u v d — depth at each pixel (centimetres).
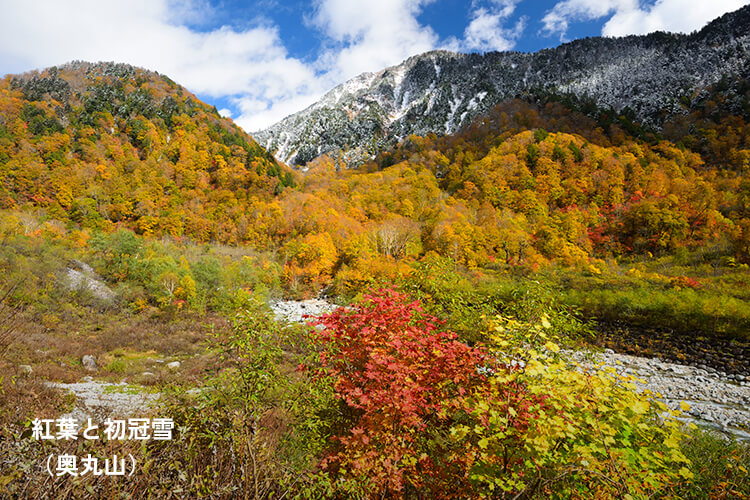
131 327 2536
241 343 412
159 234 6775
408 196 8312
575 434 305
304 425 429
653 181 6844
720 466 405
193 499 282
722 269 3653
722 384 1436
